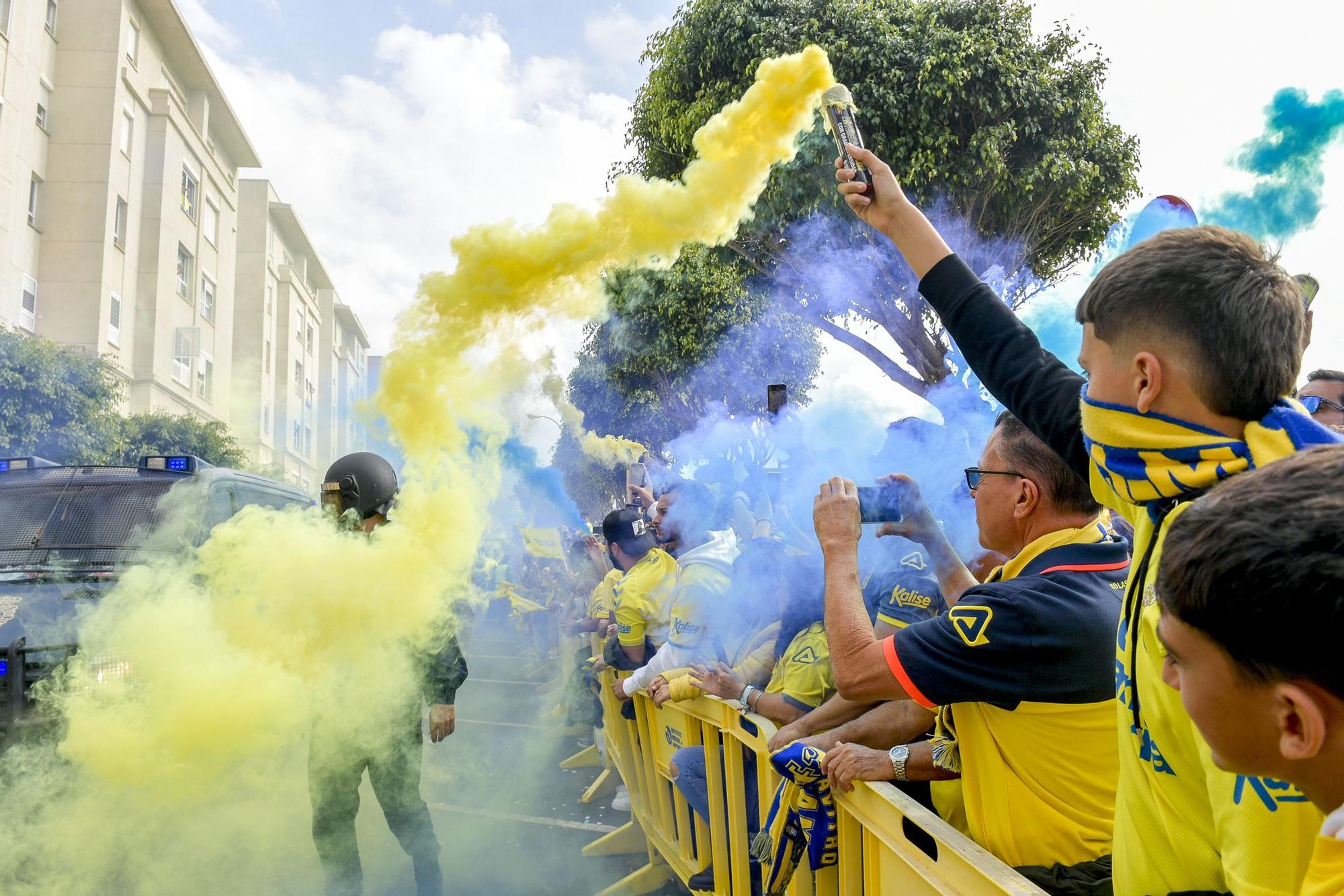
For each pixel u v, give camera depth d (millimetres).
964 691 1394
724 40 7934
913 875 1588
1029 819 1403
